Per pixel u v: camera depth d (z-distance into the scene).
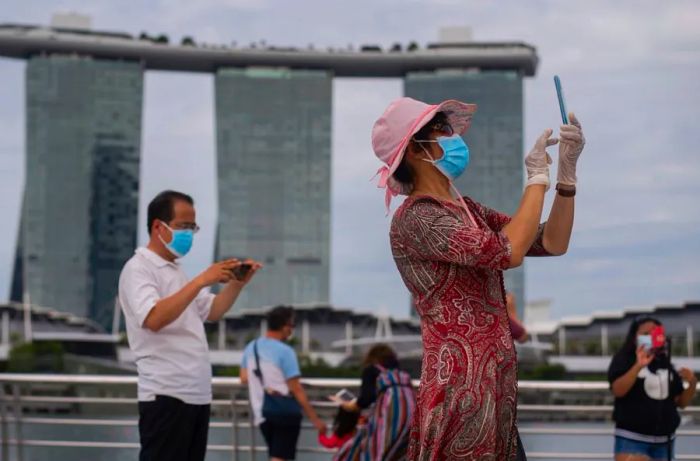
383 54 177.00
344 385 8.73
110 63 171.00
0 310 146.25
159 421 5.29
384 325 147.00
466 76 175.75
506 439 3.20
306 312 148.62
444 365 3.17
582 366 134.88
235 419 8.64
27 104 168.00
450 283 3.21
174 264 5.51
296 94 177.88
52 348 122.81
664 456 6.78
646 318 6.84
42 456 10.55
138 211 166.12
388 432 7.00
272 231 171.88
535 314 141.62
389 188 3.47
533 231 3.14
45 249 161.75
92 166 166.75
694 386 6.93
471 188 171.75
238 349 144.50
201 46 177.00
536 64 177.75
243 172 174.38
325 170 175.12
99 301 160.50
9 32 167.62
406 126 3.32
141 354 5.35
